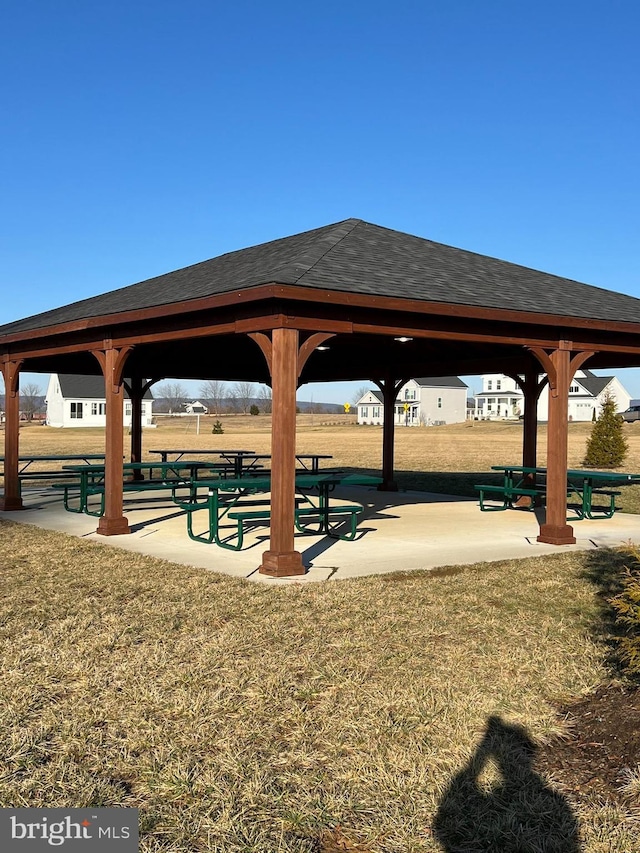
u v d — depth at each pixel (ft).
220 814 11.09
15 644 18.25
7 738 13.38
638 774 11.99
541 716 14.29
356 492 56.18
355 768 12.41
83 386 214.69
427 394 253.44
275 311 24.86
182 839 10.52
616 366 47.37
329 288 24.57
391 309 26.04
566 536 33.04
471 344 43.27
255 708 14.64
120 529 34.71
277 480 25.55
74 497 50.26
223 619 20.40
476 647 18.22
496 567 27.66
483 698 15.11
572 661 17.25
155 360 55.16
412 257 34.09
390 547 31.89
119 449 34.65
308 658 17.30
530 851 10.28
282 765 12.51
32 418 307.99
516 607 21.90
